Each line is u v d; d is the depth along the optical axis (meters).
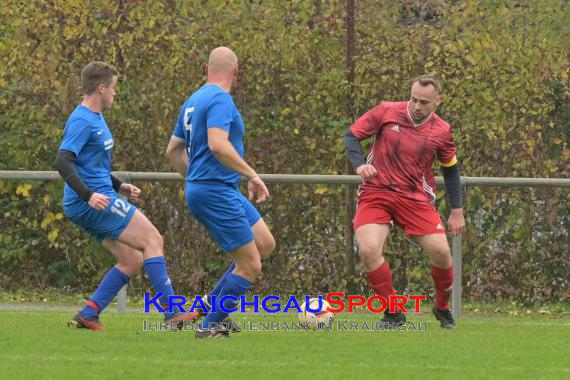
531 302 42.47
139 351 27.92
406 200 34.06
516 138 44.19
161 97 45.09
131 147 45.31
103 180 31.95
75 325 32.75
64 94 45.00
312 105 44.59
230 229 29.20
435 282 35.28
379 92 44.41
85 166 31.64
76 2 45.12
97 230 31.91
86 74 31.69
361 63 44.25
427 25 44.38
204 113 28.70
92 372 24.70
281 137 44.84
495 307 42.22
